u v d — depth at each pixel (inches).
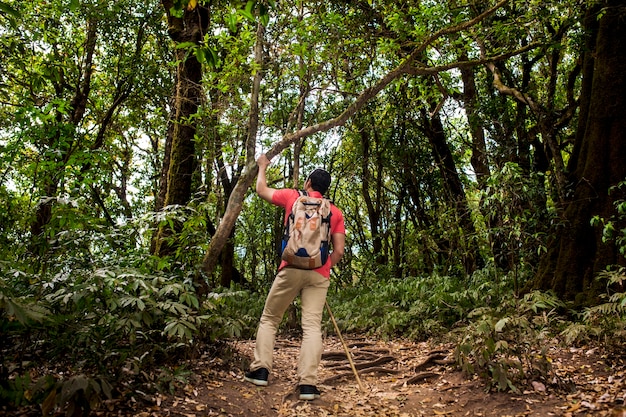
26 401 113.9
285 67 288.0
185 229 204.1
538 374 162.1
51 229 178.9
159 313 158.6
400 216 647.1
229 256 585.9
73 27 540.4
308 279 163.3
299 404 156.9
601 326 194.4
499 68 438.9
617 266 225.1
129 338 157.1
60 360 145.6
